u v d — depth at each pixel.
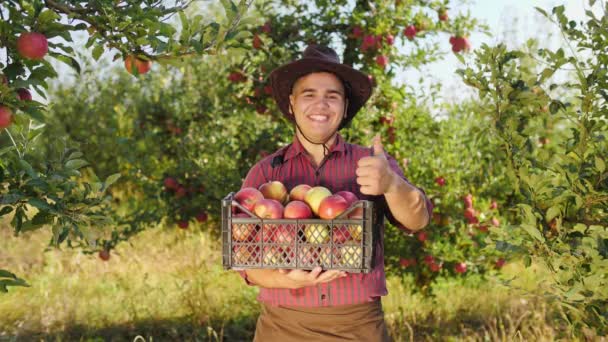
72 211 1.94
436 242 4.89
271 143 5.01
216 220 5.51
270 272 1.88
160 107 6.25
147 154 5.95
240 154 5.32
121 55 2.04
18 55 1.81
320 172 2.15
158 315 5.31
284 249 1.73
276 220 1.73
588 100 2.71
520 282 5.67
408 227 1.99
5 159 1.97
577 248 2.55
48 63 1.84
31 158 2.04
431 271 5.11
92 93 8.63
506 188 5.18
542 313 4.66
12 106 1.78
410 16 4.82
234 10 2.08
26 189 1.95
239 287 5.79
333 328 2.00
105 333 4.93
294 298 2.02
